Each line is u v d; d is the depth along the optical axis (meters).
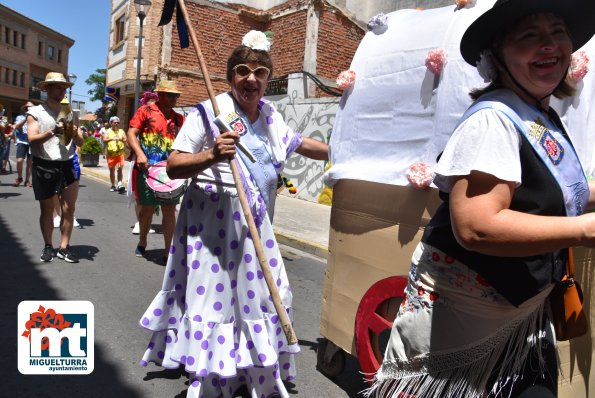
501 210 1.29
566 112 1.96
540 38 1.41
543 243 1.24
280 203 9.91
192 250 2.43
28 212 7.65
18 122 10.48
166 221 5.16
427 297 1.58
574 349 2.03
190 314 2.41
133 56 15.82
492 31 1.50
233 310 2.45
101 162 18.02
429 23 2.20
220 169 2.43
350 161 2.52
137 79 12.16
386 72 2.35
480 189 1.32
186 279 2.56
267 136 2.58
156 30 14.95
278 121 2.64
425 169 2.06
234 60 2.43
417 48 2.19
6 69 50.59
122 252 5.62
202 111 2.43
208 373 2.35
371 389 1.87
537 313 1.53
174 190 4.86
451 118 1.99
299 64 12.22
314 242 6.66
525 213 1.31
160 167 4.98
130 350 3.17
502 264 1.43
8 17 49.59
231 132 2.24
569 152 1.49
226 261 2.42
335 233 2.68
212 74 14.41
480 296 1.47
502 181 1.31
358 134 2.48
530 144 1.38
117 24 17.86
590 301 2.04
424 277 1.59
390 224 2.30
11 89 51.28
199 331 2.38
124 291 4.27
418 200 2.14
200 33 13.94
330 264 2.73
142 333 3.43
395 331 1.71
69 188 4.97
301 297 4.60
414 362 1.63
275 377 2.50
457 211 1.34
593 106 2.04
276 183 2.57
